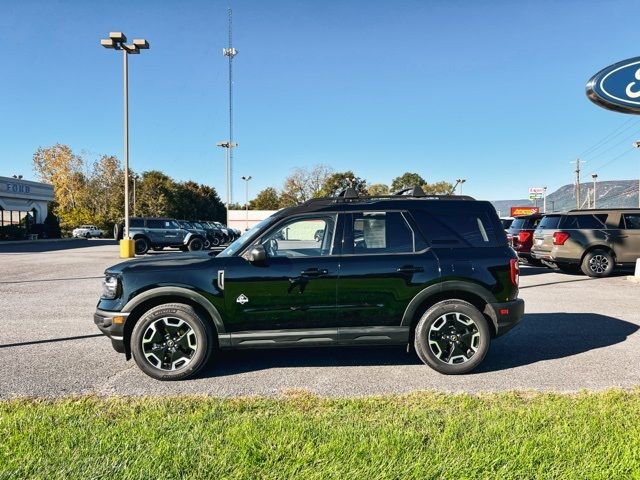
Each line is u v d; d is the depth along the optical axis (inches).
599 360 215.2
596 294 394.3
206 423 139.5
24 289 440.8
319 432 131.8
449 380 190.4
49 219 1784.0
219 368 207.9
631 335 259.6
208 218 3444.9
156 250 1167.6
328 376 196.5
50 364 212.1
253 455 117.7
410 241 201.9
